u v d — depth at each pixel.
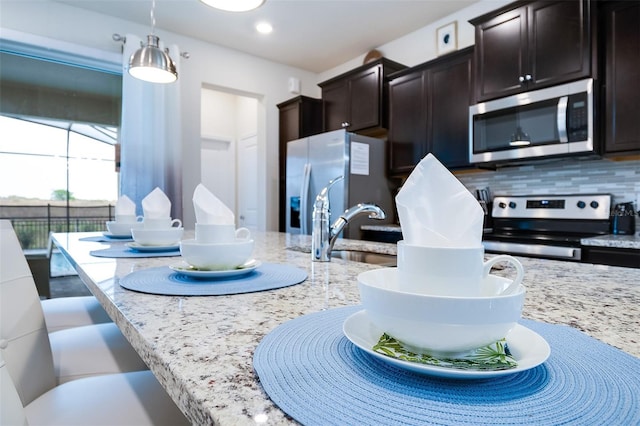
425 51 3.46
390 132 3.45
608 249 1.95
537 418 0.29
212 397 0.33
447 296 0.38
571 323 0.55
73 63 3.30
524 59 2.41
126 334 0.56
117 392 0.75
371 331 0.46
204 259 0.84
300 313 0.60
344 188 3.18
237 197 5.52
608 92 2.15
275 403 0.32
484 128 2.62
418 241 0.42
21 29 2.95
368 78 3.57
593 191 2.47
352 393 0.33
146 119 3.40
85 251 1.40
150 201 1.51
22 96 3.13
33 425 0.64
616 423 0.28
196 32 3.62
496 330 0.36
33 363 0.83
